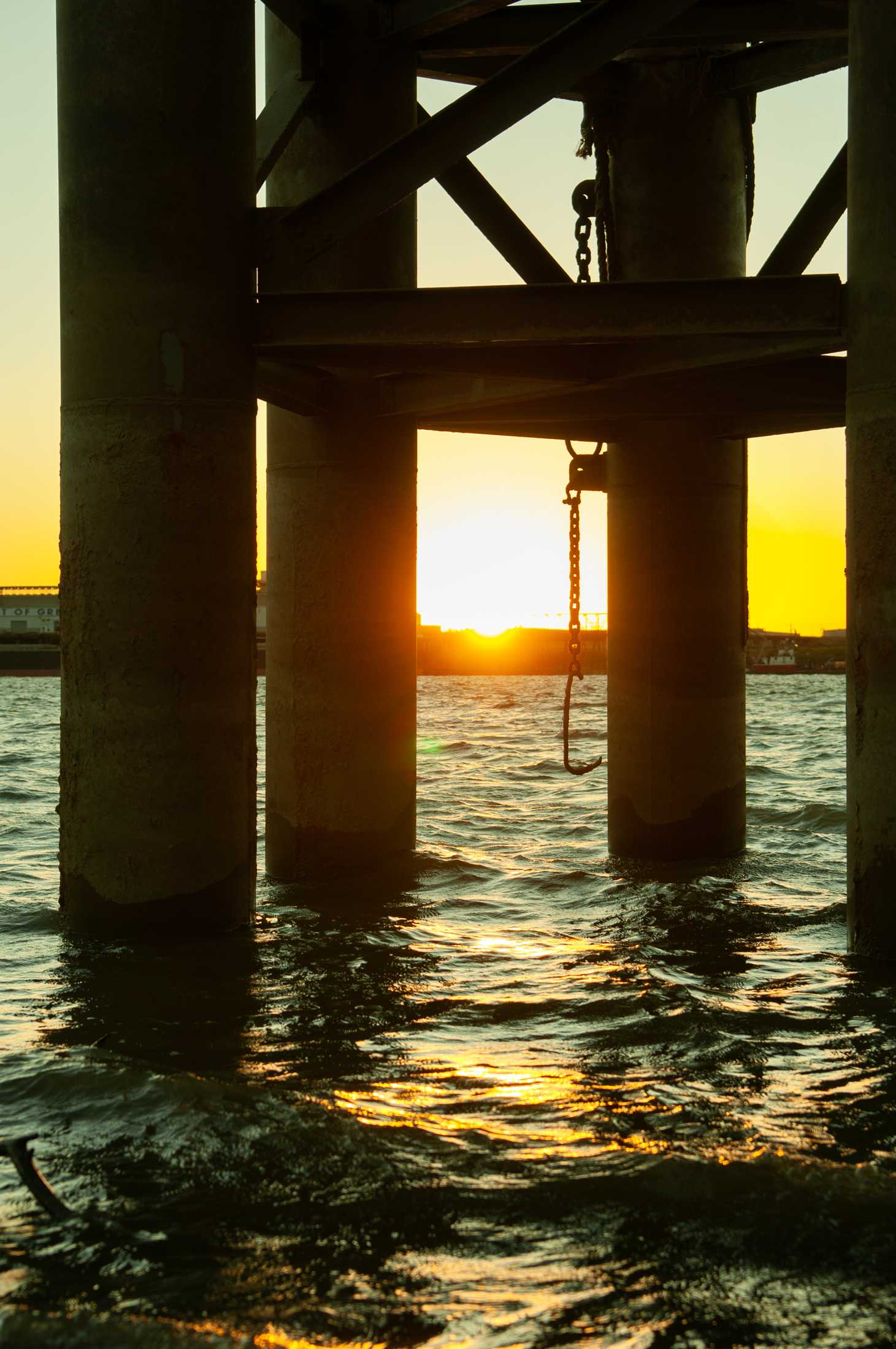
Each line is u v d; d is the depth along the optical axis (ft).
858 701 25.02
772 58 36.32
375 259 34.35
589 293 27.27
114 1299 11.11
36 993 22.22
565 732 38.34
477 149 28.35
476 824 46.26
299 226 28.27
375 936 27.17
